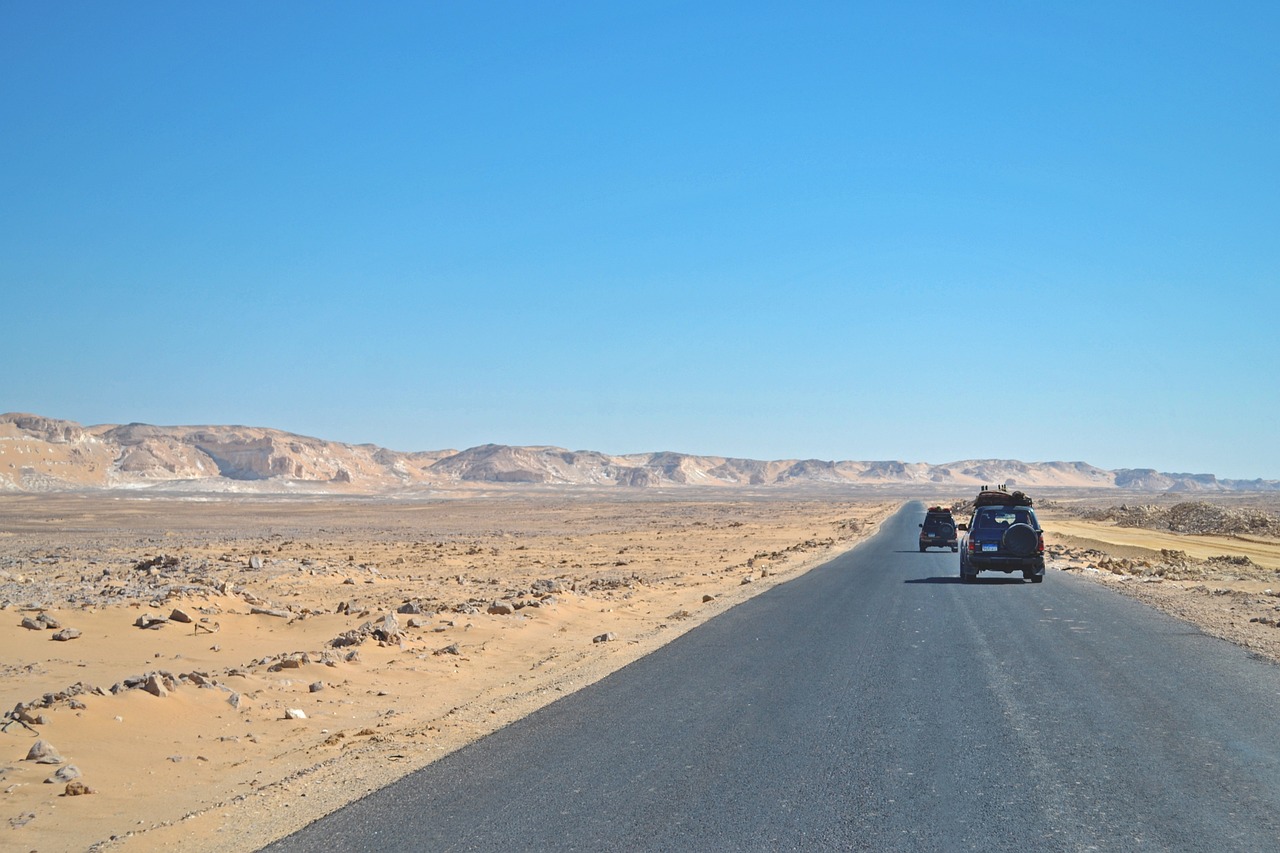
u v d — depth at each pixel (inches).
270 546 1975.9
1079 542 2112.5
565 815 289.6
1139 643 634.2
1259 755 351.3
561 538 2461.9
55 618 683.4
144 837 284.5
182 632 697.0
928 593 981.8
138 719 424.8
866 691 471.8
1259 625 733.9
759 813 287.4
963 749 360.8
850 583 1109.7
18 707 414.9
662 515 4360.2
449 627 730.2
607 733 395.2
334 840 274.8
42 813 309.1
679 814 287.9
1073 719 409.7
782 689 479.5
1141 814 284.2
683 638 677.3
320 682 522.6
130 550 1812.3
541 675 559.2
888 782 318.3
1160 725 398.6
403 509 5196.9
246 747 404.5
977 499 1898.4
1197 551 1827.0
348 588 1116.5
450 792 318.0
